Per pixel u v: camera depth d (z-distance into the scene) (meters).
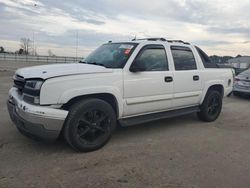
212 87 6.28
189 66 5.65
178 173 3.46
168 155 4.07
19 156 3.84
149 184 3.16
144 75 4.68
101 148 4.26
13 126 5.24
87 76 3.99
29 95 3.79
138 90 4.61
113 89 4.27
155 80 4.84
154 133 5.20
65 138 3.92
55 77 3.71
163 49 5.16
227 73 6.62
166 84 5.04
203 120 6.25
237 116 7.06
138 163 3.73
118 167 3.59
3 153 3.93
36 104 3.68
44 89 3.64
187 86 5.50
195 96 5.75
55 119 3.70
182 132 5.34
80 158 3.84
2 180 3.14
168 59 5.19
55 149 4.14
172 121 6.22
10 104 4.37
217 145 4.61
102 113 4.20
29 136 4.02
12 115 4.22
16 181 3.13
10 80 14.40
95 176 3.31
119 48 4.93
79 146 3.97
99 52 5.22
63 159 3.78
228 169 3.64
